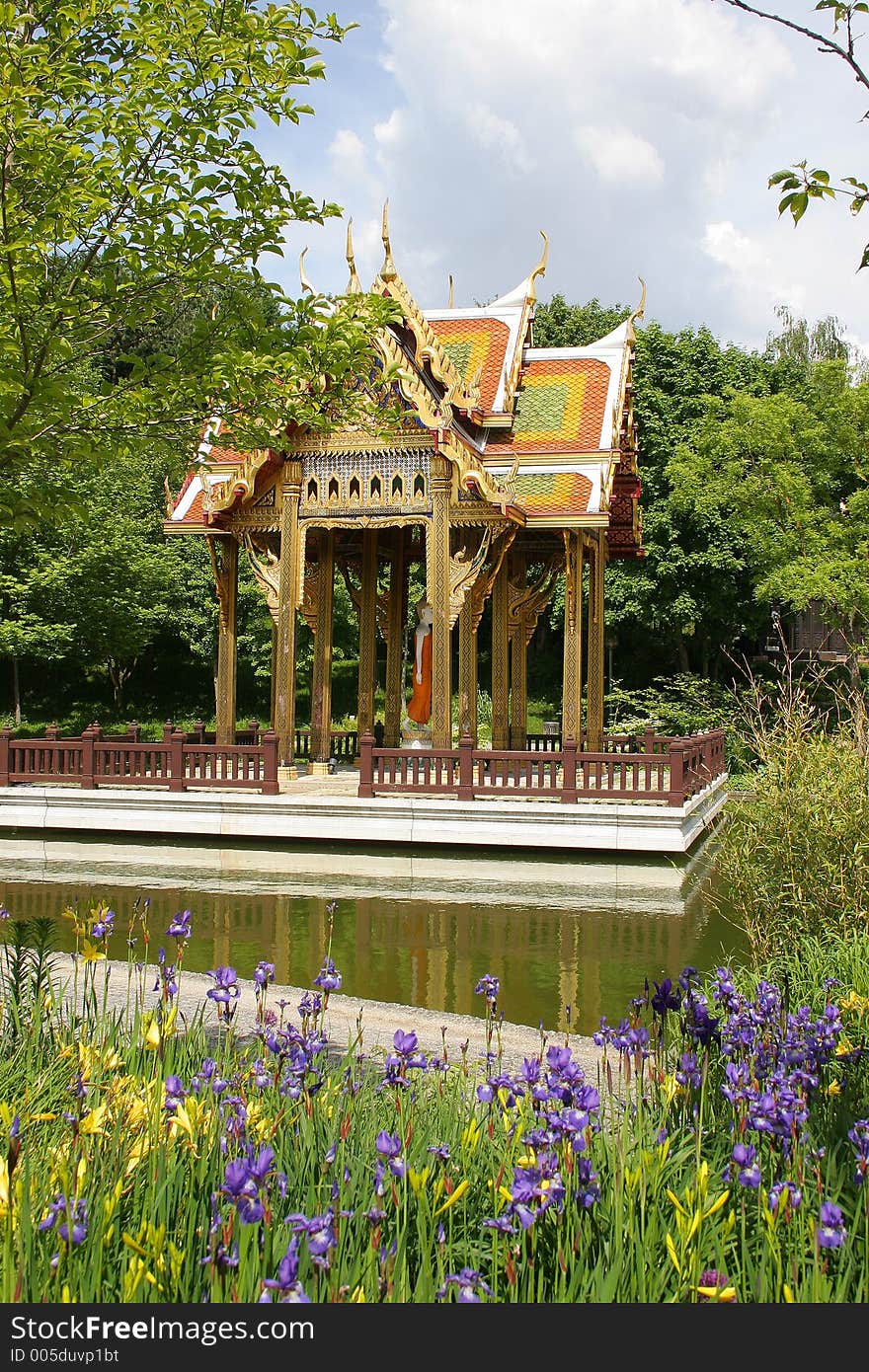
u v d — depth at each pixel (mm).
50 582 35812
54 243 7375
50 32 7539
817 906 9656
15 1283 3174
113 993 9000
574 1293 3318
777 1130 3910
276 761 19562
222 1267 3168
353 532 26359
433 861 17469
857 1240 3775
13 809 19703
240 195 7852
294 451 22047
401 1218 3719
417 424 21266
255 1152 4031
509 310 24375
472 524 21234
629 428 24344
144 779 19891
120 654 40125
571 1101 3893
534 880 16625
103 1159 3945
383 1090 5316
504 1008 10266
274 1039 5516
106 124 7195
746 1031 4824
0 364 7383
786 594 27781
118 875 16703
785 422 29891
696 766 19750
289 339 8539
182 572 40656
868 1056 5801
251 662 43656
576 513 20953
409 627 46000
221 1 7672
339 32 7914
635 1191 3844
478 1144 4402
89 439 7922
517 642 26219
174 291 8289
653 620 36750
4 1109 4004
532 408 23641
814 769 10242
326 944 12766
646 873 17016
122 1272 3393
